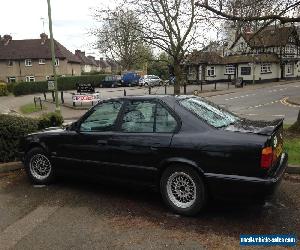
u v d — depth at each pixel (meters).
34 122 8.17
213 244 4.23
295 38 13.05
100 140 5.67
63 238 4.49
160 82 51.34
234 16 9.19
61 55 61.38
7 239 4.52
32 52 61.22
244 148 4.55
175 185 5.11
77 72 69.12
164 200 5.18
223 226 4.68
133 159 5.35
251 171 4.53
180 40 14.87
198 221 4.86
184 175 4.99
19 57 60.66
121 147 5.44
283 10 8.80
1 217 5.20
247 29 10.13
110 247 4.24
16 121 7.86
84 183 6.62
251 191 4.53
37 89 47.22
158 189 5.29
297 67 55.88
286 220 4.79
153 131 5.25
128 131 5.47
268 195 4.50
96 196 5.91
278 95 30.52
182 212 5.02
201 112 5.23
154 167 5.18
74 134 6.01
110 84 53.25
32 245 4.34
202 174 4.82
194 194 4.93
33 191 6.27
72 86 53.97
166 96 5.45
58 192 6.16
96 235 4.55
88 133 5.86
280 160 5.17
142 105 5.45
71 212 5.28
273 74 51.16
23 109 25.67
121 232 4.61
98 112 5.86
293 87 39.03
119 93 39.78
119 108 5.66
